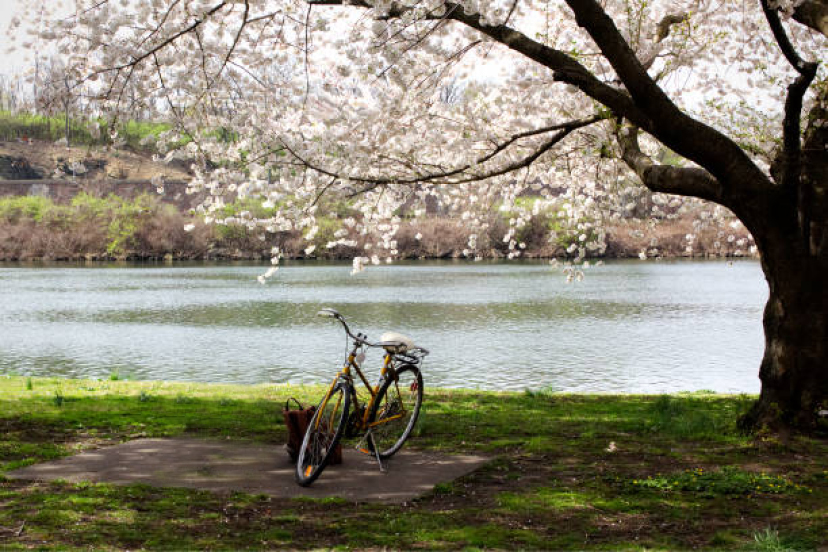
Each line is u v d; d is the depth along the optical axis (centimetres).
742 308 3256
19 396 995
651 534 456
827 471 590
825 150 734
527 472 605
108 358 2047
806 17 778
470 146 907
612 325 2714
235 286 4534
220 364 1944
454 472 605
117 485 554
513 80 961
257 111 873
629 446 696
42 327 2709
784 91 1027
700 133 701
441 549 431
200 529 461
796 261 716
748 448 671
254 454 660
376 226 1090
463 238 7294
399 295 3916
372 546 436
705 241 6706
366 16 752
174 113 864
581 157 1166
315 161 869
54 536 440
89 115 839
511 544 439
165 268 6397
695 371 1822
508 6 909
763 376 747
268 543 438
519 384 1648
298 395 1052
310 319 2923
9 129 10831
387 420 666
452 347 2216
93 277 5322
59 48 789
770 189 710
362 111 862
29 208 7781
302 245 7488
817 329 713
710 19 1004
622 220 1268
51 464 617
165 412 873
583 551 427
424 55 854
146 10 780
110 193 7675
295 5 812
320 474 589
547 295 3891
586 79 723
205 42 839
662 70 969
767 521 479
